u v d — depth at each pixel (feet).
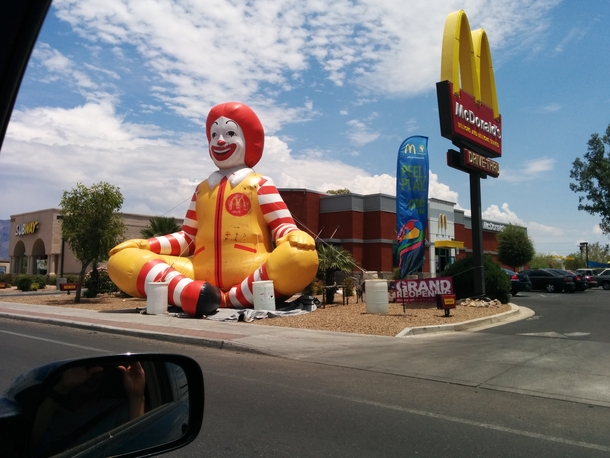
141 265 56.08
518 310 57.16
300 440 16.71
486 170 61.36
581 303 72.02
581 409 20.71
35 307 64.03
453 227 135.23
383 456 15.42
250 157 59.00
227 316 49.39
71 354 32.04
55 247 136.56
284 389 23.48
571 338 38.34
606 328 44.39
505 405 21.18
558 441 16.93
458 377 26.04
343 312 54.34
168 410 8.68
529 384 24.58
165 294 53.93
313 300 59.26
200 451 15.67
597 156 147.74
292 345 34.96
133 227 141.59
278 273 52.54
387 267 109.50
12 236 157.17
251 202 56.80
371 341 36.91
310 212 110.32
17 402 6.88
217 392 22.77
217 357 31.99
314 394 22.59
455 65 54.75
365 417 19.29
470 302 58.54
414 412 20.04
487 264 64.08
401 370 27.71
